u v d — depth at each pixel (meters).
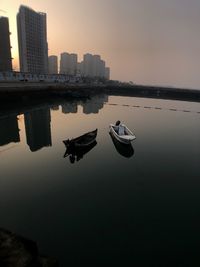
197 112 66.00
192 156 27.23
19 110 52.31
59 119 46.22
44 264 8.45
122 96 113.38
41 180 19.34
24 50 126.69
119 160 24.64
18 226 13.39
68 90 90.19
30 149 27.25
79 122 44.22
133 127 41.84
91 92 110.81
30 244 8.74
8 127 38.09
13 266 7.60
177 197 17.67
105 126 41.47
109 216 14.83
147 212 15.46
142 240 12.70
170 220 14.72
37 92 73.06
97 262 11.03
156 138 34.72
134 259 11.34
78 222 14.03
